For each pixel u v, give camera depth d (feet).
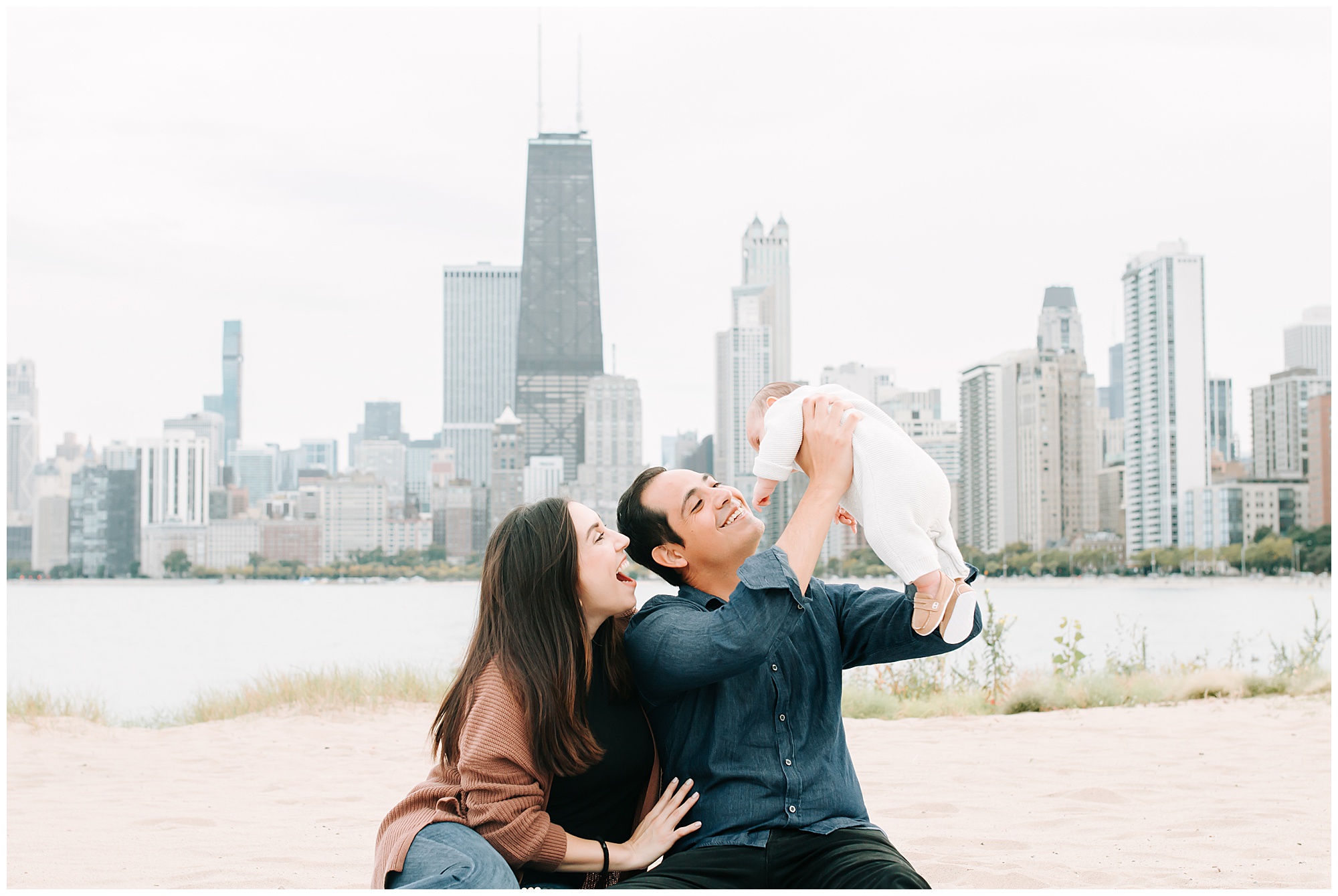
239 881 10.66
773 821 6.46
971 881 10.07
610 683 7.03
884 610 7.03
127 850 12.41
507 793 6.31
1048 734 22.00
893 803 14.73
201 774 19.27
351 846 12.68
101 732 25.26
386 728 25.96
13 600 344.08
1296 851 11.30
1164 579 455.63
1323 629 31.68
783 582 6.30
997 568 511.81
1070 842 11.99
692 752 6.77
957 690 30.99
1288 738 20.25
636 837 6.56
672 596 7.34
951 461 563.48
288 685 31.68
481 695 6.56
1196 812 13.60
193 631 139.95
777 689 6.72
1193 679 29.40
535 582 6.70
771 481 7.15
